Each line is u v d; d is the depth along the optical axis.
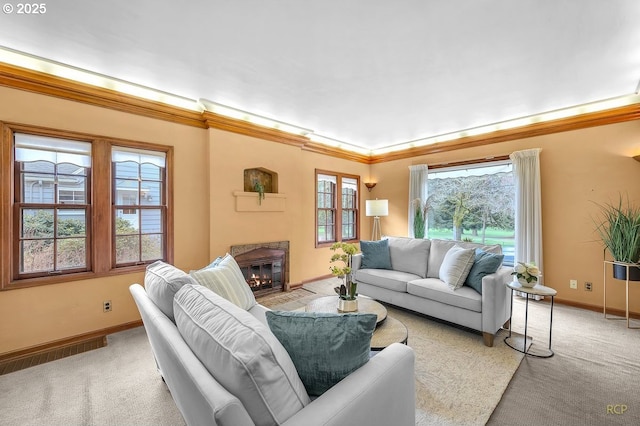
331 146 5.38
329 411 0.89
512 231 4.32
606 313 3.42
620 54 2.32
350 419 0.92
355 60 2.42
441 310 2.96
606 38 2.10
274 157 4.26
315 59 2.41
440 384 2.04
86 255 2.86
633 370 2.20
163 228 3.36
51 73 2.58
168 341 1.19
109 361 2.38
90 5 1.77
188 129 3.50
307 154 5.04
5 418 1.72
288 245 4.43
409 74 2.67
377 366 1.13
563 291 3.76
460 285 2.92
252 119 3.91
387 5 1.76
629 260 2.99
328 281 5.08
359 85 2.91
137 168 3.17
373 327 1.10
